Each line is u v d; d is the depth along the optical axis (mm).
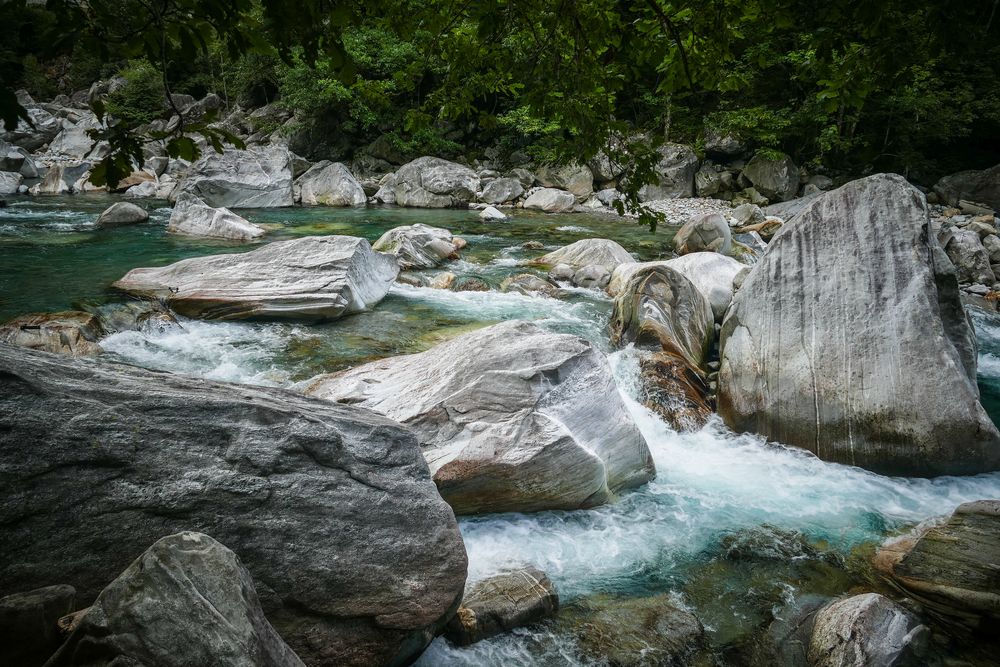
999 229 16047
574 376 4961
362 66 25453
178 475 2643
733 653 3459
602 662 3330
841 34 2914
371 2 2693
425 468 3312
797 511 4941
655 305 7613
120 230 14125
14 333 6676
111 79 34781
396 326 8445
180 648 1900
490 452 4367
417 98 27594
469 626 3391
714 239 13242
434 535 3133
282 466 2867
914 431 5379
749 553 4391
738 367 6219
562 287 11070
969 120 22016
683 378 6727
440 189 22297
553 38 2879
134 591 1941
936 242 5867
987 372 8367
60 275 9570
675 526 4695
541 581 3795
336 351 7422
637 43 3061
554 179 23953
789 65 23062
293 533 2793
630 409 6367
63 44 1738
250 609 2064
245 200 19766
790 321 6016
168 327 7602
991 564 3770
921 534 4293
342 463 3025
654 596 3904
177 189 19250
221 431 2793
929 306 5492
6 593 2283
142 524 2537
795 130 23547
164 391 2840
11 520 2318
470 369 4793
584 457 4586
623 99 24250
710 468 5582
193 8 1893
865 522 4801
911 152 22859
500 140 26734
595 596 3877
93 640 1873
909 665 3324
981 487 5297
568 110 2975
